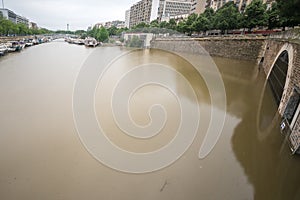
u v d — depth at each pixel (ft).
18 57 115.55
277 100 49.32
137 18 335.26
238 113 44.47
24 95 50.78
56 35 563.07
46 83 61.46
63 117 38.75
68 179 23.97
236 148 31.40
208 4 221.66
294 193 24.06
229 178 25.41
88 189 22.74
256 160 28.99
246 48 93.56
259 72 81.30
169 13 291.99
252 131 37.09
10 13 329.93
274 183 25.20
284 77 47.24
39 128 34.40
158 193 22.65
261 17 109.09
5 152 28.30
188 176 25.13
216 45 105.70
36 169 25.27
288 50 47.62
